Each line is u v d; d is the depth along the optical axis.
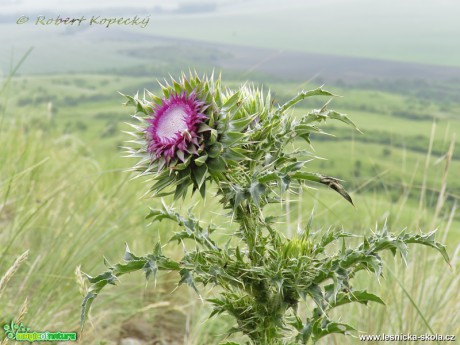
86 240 5.16
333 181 2.53
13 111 8.84
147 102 2.62
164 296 5.44
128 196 6.43
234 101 2.47
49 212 5.88
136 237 5.94
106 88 64.50
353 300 2.71
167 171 2.48
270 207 6.68
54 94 54.88
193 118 2.42
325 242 2.65
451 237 6.21
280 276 2.48
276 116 2.55
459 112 58.72
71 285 4.80
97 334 4.65
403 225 5.90
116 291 5.36
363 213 6.33
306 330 2.74
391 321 4.89
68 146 9.23
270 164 2.51
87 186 6.97
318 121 2.63
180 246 5.81
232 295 2.71
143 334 4.95
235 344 2.71
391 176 7.16
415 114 53.38
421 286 5.01
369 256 2.53
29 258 5.11
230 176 2.47
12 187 5.50
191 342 4.67
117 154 8.57
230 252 2.71
